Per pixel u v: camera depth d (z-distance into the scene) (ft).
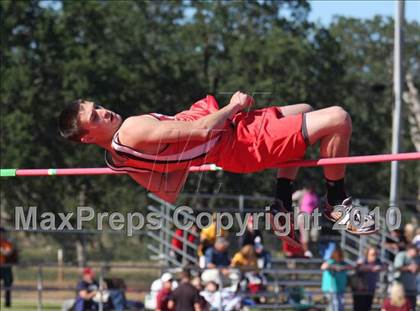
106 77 173.58
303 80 185.57
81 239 136.46
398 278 72.02
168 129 29.94
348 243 93.20
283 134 31.01
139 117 30.55
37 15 172.76
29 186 167.32
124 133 30.42
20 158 164.76
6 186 165.58
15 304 93.04
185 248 79.15
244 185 160.76
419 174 229.04
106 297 72.23
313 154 152.66
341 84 198.39
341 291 72.74
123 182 173.99
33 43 173.37
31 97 167.84
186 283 66.90
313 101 191.83
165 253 82.84
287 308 75.97
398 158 30.71
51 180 169.07
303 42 186.60
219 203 155.43
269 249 95.91
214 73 192.13
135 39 186.91
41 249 189.78
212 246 75.41
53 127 170.71
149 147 30.45
